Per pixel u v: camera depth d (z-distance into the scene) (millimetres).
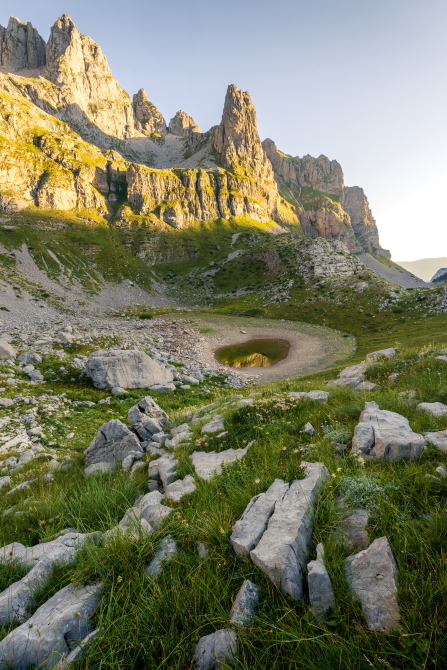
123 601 2980
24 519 5707
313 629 2520
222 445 7789
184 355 56406
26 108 194500
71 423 20281
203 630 2701
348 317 85938
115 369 30391
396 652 2182
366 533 3391
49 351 38875
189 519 4176
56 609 3018
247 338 74312
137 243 159750
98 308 105375
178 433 10883
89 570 3404
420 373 10359
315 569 2939
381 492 3715
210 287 141625
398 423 5715
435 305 77750
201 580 3053
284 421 7758
